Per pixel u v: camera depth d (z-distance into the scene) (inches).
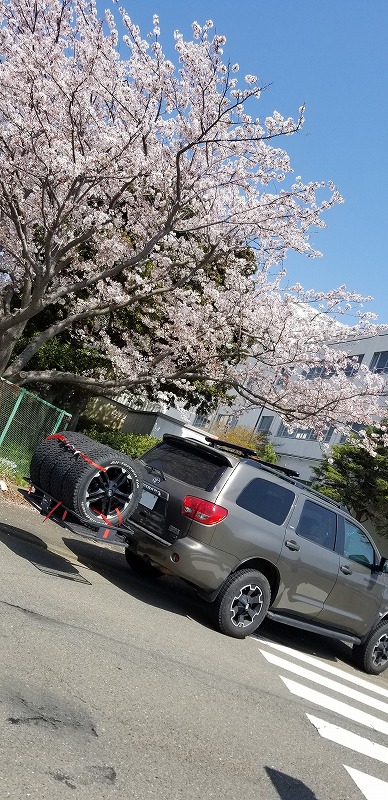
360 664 374.9
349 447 1036.5
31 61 440.5
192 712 192.9
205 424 1651.1
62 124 477.1
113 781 137.6
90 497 281.7
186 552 293.3
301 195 507.2
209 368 633.0
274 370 617.9
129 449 902.4
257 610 310.7
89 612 242.7
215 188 528.1
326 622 345.7
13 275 606.2
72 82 454.3
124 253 580.4
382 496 1008.9
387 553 1163.9
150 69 452.8
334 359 605.3
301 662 322.7
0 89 459.5
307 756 199.3
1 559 264.7
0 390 471.5
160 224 561.3
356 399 605.3
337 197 513.3
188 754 165.6
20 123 454.9
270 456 1430.9
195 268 564.1
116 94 475.2
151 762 153.3
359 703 287.3
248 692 234.4
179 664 229.8
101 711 167.6
